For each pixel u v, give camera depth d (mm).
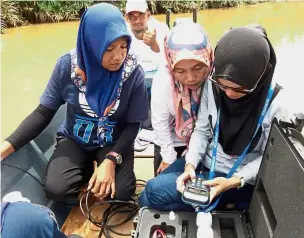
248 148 1237
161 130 1508
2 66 4086
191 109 1416
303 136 957
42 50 4746
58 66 1469
